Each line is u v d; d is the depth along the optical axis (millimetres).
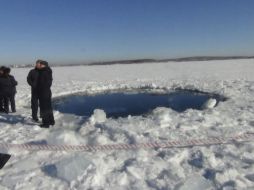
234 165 5406
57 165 5418
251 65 43281
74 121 9289
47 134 7895
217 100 13367
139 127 7914
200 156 5867
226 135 7070
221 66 43188
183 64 53094
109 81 24578
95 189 4777
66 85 21812
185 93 16328
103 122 8695
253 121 8336
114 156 6043
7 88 10695
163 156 5996
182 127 7766
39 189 4867
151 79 25297
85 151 6406
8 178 5250
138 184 4898
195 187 4680
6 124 9070
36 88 8547
